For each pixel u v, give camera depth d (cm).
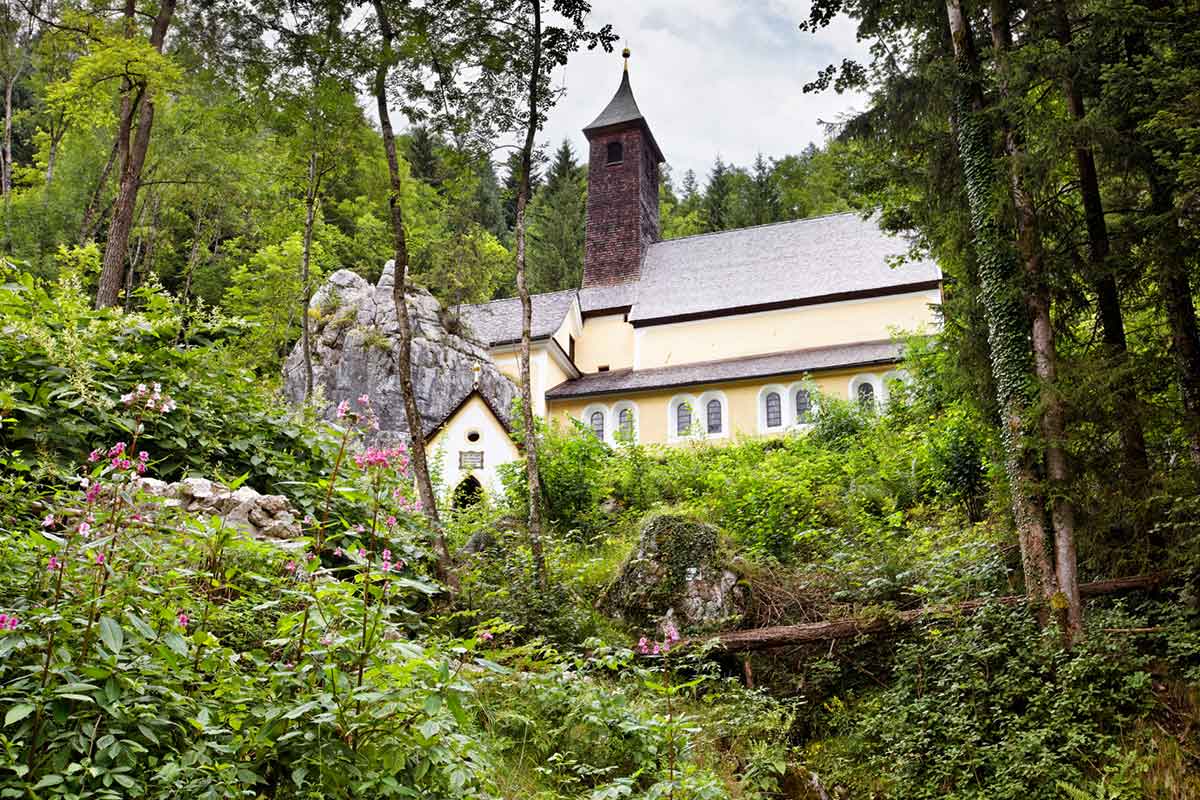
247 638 544
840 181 1409
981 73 1218
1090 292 1208
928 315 3784
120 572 441
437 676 449
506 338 4003
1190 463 1070
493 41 1417
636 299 4419
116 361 880
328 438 1039
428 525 1131
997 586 1193
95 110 1859
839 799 979
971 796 903
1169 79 1007
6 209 3312
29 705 368
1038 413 1078
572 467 1891
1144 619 1010
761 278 4228
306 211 2245
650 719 747
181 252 4247
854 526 1623
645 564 1282
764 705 1095
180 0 1686
